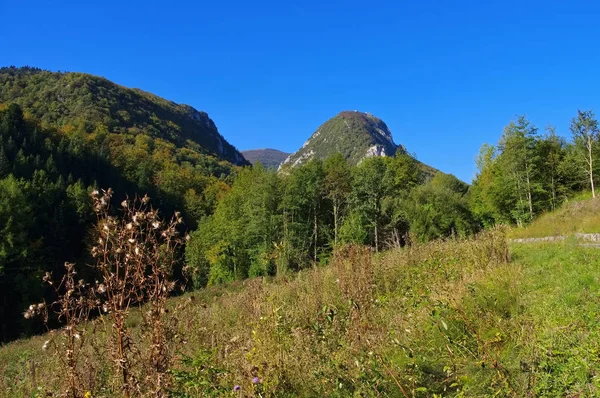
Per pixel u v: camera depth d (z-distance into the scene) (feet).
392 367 12.09
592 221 68.95
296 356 13.43
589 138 114.01
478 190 151.53
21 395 15.11
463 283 21.43
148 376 9.18
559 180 124.57
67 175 194.29
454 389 11.89
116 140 362.94
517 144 120.78
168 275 9.65
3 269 111.04
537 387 11.34
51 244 139.23
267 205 132.87
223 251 138.31
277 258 41.39
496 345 14.23
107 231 9.14
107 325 9.99
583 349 13.08
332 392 11.53
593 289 20.52
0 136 187.83
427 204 121.80
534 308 18.51
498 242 32.60
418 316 17.81
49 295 116.57
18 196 125.29
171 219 9.96
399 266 29.55
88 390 9.60
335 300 21.16
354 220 117.60
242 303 24.97
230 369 12.26
